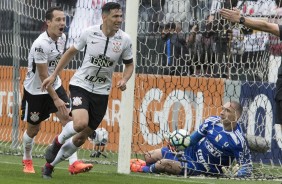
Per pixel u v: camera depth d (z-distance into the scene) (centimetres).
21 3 3794
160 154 2928
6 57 4050
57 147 2483
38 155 3472
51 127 3809
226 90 3366
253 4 3331
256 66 3369
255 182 2742
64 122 2753
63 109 2523
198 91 3428
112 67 2436
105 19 2378
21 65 3934
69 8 3762
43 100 2745
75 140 2484
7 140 3997
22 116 2769
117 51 2411
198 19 3503
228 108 2816
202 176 2870
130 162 2895
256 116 3356
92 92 2428
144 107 3400
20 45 3831
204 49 3456
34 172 2734
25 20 3906
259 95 3356
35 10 3916
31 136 2744
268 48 3325
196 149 2867
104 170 2973
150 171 2898
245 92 3372
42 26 3884
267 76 3344
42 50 2611
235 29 3362
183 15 3538
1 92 4094
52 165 2520
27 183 2334
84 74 2419
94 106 2445
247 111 3353
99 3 3659
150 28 3616
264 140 3144
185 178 2781
